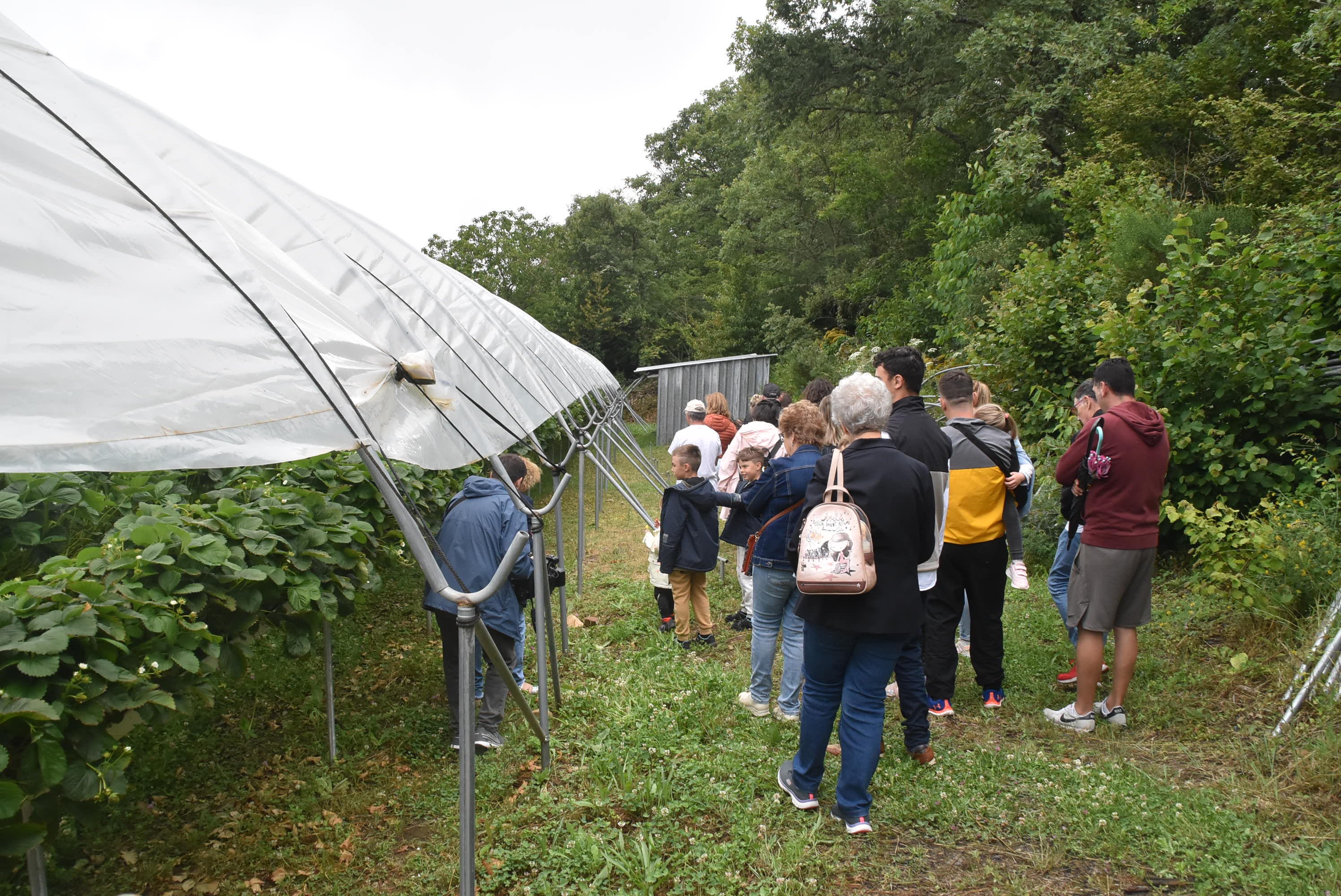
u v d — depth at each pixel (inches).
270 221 132.7
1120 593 149.5
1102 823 120.3
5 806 79.1
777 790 136.9
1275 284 230.7
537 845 124.0
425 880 117.3
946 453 144.3
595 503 466.9
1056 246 407.8
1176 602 208.2
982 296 498.6
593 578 301.1
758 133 928.3
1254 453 218.4
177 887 117.5
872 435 122.9
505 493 164.2
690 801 133.3
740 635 231.8
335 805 141.3
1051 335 310.5
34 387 72.2
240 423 80.3
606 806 133.5
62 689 89.8
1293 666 160.7
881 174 881.5
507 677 127.6
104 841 128.2
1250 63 525.7
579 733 163.3
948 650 163.5
